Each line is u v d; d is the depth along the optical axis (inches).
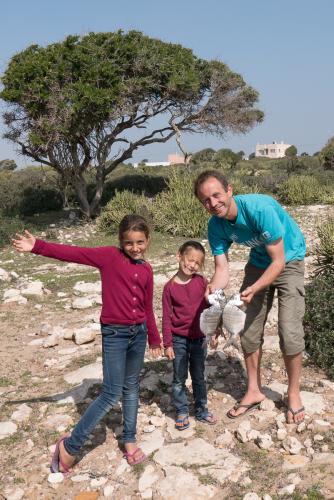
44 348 250.5
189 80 813.9
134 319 144.7
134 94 782.5
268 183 1018.1
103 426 169.6
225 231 159.8
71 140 777.6
